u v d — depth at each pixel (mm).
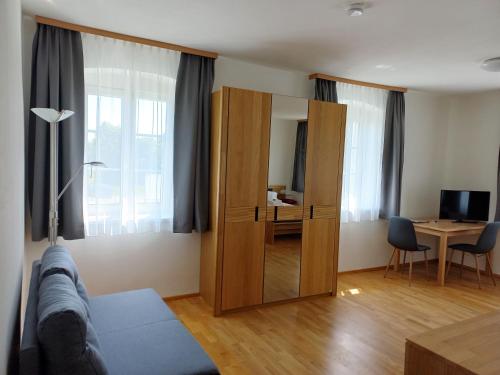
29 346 1355
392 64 3811
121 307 2436
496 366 1907
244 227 3482
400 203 5184
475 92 5148
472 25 2717
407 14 2553
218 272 3387
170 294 3732
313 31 2951
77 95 3037
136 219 3443
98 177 3221
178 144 3500
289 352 2801
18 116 1898
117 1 2520
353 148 4707
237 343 2918
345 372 2549
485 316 2549
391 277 4879
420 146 5426
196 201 3555
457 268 5422
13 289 1607
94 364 1442
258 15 2672
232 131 3348
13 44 1579
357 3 2408
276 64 3986
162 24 2918
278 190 3637
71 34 2990
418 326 3334
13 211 1598
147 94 3398
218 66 3822
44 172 2939
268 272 3656
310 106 3727
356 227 4961
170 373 1746
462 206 5086
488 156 5133
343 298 4016
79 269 3270
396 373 2547
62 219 3049
